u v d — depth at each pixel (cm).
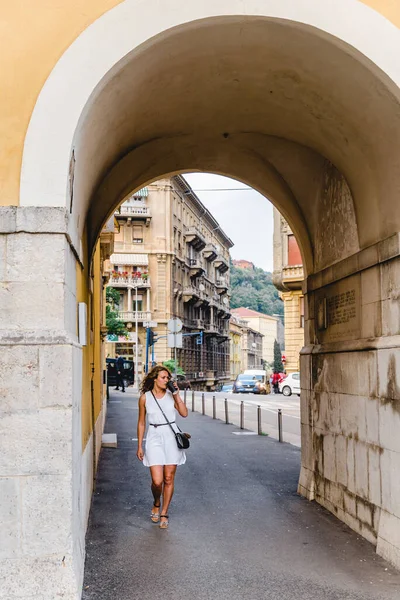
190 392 4378
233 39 581
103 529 704
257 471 1094
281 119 782
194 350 7275
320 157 844
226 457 1262
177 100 730
